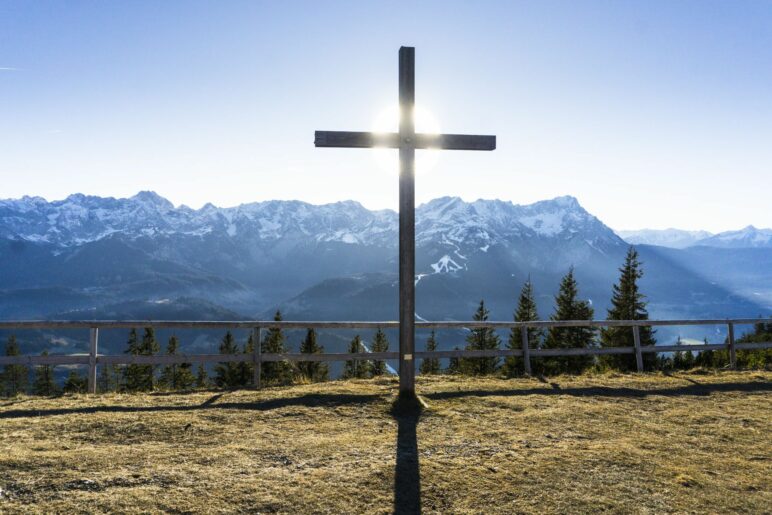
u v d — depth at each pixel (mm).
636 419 8984
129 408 9156
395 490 5855
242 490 5750
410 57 10055
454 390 10953
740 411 9633
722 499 5812
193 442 7387
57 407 9188
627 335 39875
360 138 9930
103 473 6125
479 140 10180
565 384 11852
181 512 5242
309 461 6672
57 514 5109
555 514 5379
